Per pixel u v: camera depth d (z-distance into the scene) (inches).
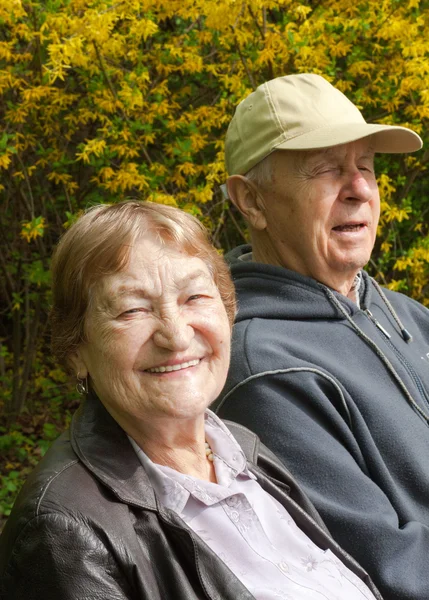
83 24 125.3
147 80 141.6
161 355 56.8
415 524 71.9
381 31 136.3
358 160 84.1
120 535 50.7
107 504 52.1
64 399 190.7
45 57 143.0
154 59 143.4
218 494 58.0
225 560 56.6
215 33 137.0
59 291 58.6
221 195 151.3
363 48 145.3
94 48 130.9
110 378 56.9
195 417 58.6
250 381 75.0
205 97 155.9
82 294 57.2
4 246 176.7
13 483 155.9
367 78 148.9
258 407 74.2
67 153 159.6
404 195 152.8
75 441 56.1
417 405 80.7
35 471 54.7
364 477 72.2
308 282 82.6
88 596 47.9
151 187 137.2
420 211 158.6
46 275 156.7
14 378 179.8
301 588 57.3
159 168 137.7
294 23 135.6
